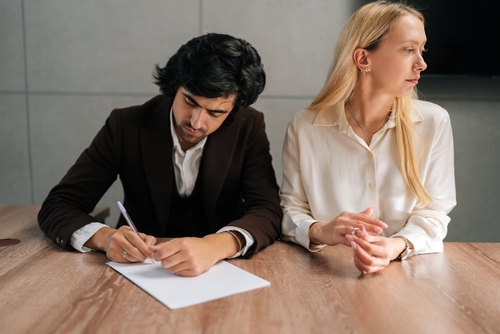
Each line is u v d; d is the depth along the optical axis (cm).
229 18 233
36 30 240
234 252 112
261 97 238
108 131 143
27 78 243
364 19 128
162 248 101
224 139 142
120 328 76
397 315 81
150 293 90
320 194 138
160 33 235
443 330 76
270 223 126
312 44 233
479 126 232
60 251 117
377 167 134
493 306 85
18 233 132
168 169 140
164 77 128
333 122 136
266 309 83
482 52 217
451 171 136
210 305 85
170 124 139
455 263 111
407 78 125
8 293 90
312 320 79
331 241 114
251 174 144
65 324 77
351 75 131
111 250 108
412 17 124
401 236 117
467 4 215
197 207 151
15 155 249
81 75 241
